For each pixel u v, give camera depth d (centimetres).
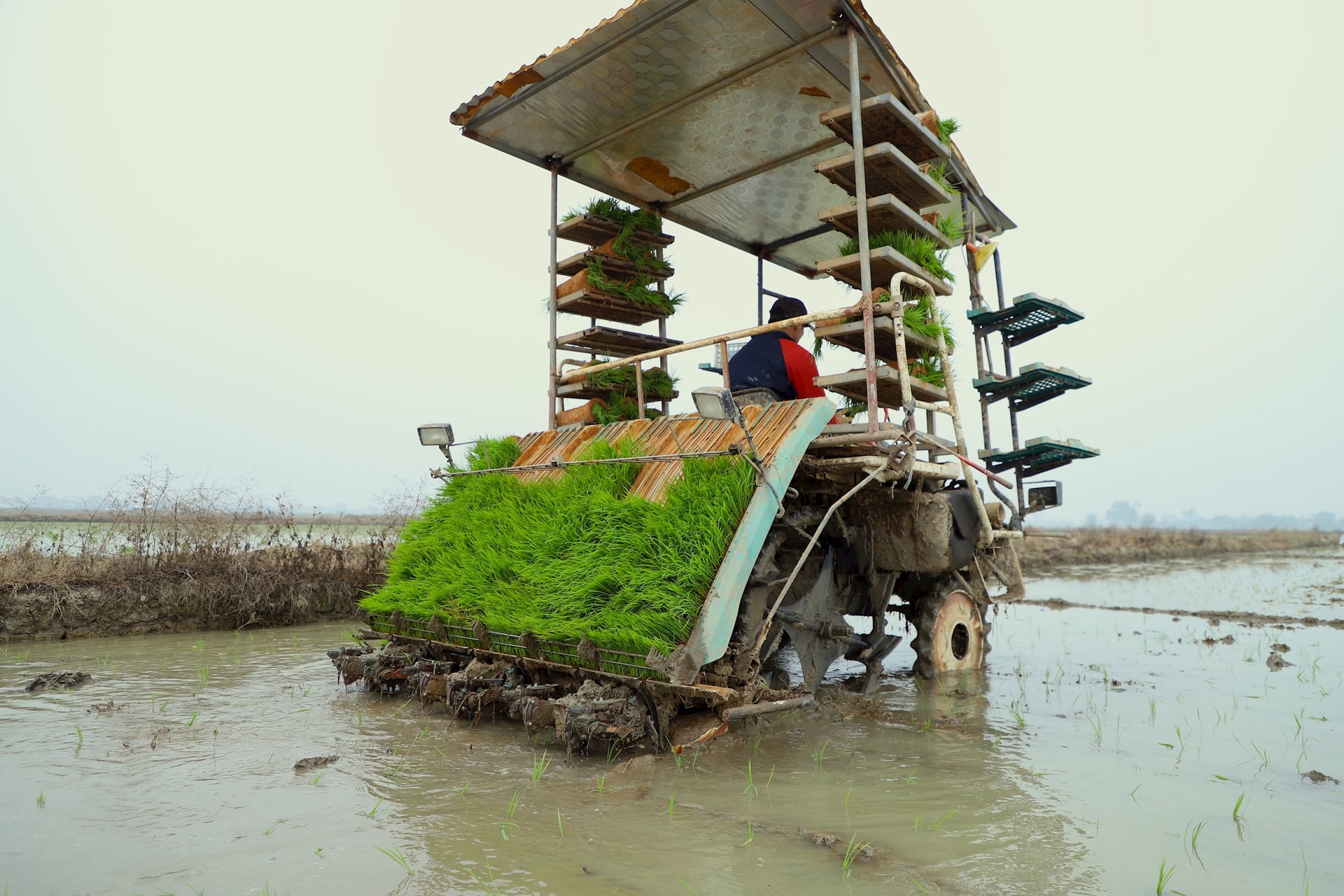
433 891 229
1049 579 1552
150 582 803
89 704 473
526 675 441
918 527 524
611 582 392
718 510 382
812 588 489
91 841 265
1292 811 305
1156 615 970
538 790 328
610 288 664
